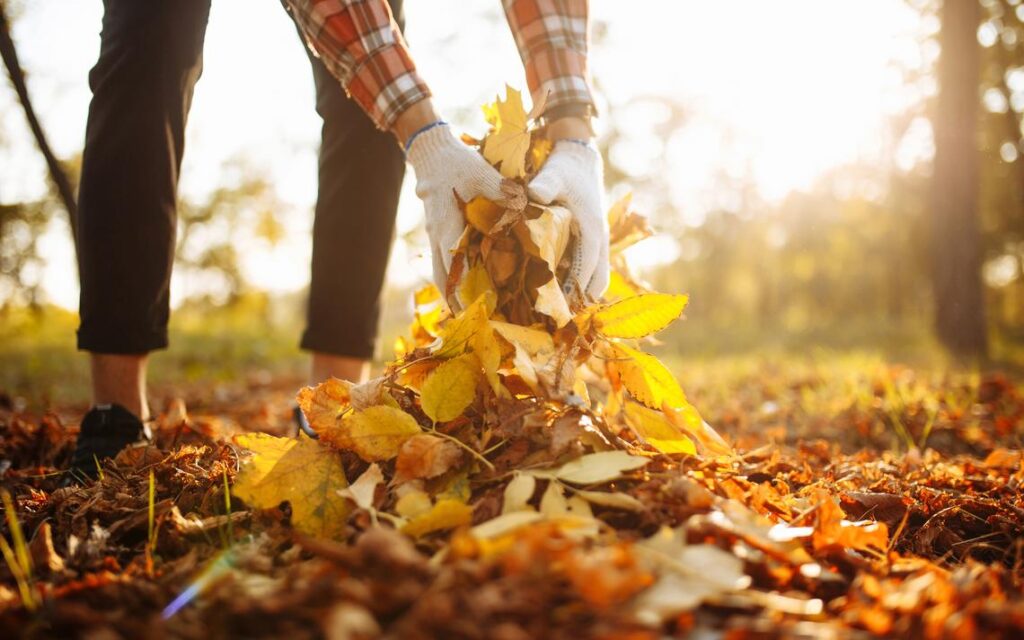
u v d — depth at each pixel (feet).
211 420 5.49
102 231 3.75
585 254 3.45
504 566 2.27
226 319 35.19
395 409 3.06
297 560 2.70
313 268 4.68
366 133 4.50
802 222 60.59
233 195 42.45
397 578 2.28
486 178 3.35
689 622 2.23
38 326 24.85
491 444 3.09
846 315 66.69
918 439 6.16
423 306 3.92
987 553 3.15
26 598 2.37
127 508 3.01
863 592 2.45
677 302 3.27
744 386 10.04
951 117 20.54
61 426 4.58
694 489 2.72
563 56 3.73
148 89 3.75
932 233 21.03
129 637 2.19
